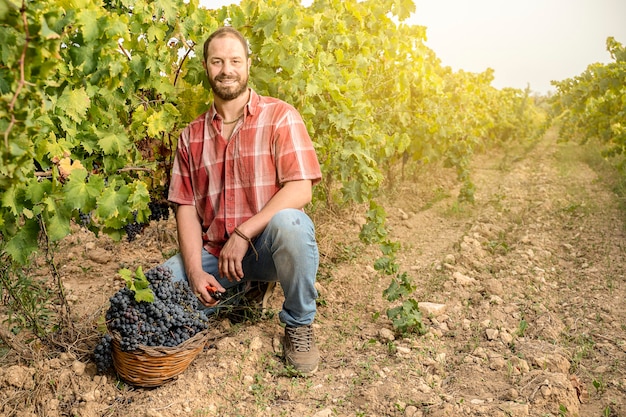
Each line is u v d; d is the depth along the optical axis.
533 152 15.90
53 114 2.85
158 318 2.81
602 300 4.43
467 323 3.92
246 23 4.08
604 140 11.48
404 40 6.93
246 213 3.15
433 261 5.30
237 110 3.13
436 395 2.96
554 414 2.87
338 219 6.01
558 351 3.51
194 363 3.14
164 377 2.87
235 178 3.12
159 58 3.55
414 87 7.64
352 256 5.04
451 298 4.38
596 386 3.17
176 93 3.95
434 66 9.12
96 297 3.95
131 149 3.66
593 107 11.95
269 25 3.96
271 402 2.92
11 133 1.84
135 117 3.62
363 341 3.63
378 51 6.67
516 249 5.72
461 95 10.17
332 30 5.58
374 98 7.04
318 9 5.96
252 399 2.93
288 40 4.07
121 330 2.78
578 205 7.34
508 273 4.96
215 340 3.42
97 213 2.89
